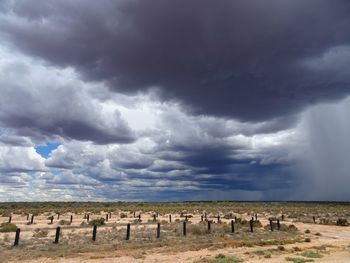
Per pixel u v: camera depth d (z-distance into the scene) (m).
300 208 94.31
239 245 25.23
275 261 18.50
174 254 21.30
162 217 59.09
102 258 19.67
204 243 25.80
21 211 71.19
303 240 29.03
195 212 76.44
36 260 18.95
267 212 77.00
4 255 20.14
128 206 107.56
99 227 38.41
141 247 23.67
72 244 24.47
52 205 107.06
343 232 36.53
